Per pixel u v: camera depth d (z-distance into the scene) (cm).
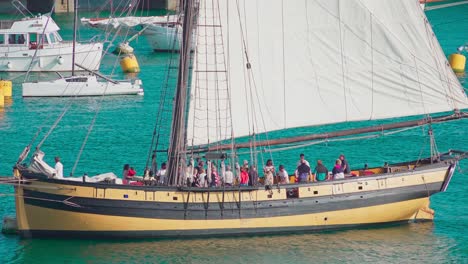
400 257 8100
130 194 8069
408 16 8575
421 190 8675
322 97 8694
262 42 8556
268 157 11538
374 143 12425
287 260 7950
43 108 15138
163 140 12706
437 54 8619
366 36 8638
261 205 8275
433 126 13462
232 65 8481
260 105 8581
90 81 16162
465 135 12975
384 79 8694
